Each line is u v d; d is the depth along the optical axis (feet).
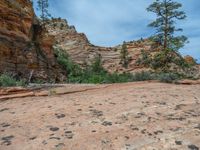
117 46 271.28
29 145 14.99
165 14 85.97
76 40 256.11
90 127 17.67
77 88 37.55
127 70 214.69
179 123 17.97
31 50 85.51
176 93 29.30
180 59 85.61
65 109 22.79
